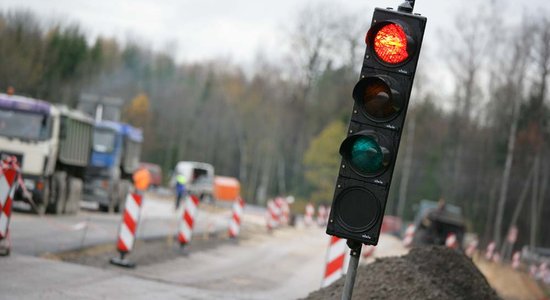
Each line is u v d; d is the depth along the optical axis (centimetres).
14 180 2002
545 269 5922
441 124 10044
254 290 2300
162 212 5366
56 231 2938
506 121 8225
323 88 11325
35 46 7300
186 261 2797
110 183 4778
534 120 7800
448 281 1812
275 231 5425
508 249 7975
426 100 9981
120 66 15425
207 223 4856
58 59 7838
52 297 1558
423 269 1814
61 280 1803
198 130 13962
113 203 4856
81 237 2853
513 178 8581
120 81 14700
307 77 11119
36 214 3634
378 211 970
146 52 16175
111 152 4772
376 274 1755
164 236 3519
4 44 6919
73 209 4088
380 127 975
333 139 9906
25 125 3609
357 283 1738
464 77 8438
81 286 1764
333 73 11050
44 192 3603
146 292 1836
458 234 5331
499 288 4038
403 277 1720
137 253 2695
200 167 8681
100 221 3834
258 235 4797
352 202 973
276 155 12381
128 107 13600
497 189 8756
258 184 12975
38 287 1655
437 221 5356
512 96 8081
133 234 2323
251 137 13300
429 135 10244
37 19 7594
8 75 6881
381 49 973
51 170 3703
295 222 6506
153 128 13712
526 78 7619
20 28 7150
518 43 8019
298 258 3716
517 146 7962
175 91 15038
